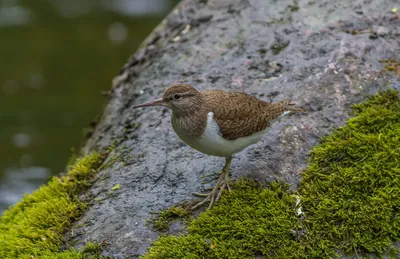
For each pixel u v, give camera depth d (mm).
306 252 9328
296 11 13500
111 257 9633
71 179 11672
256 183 10344
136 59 14094
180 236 9648
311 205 9812
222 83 12375
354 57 12258
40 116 20625
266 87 12039
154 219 10070
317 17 13258
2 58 23641
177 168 10938
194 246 9453
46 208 10969
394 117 11023
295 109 10562
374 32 12734
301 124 11164
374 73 11938
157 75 13141
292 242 9398
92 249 9805
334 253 9289
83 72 22984
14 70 22969
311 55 12477
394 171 10023
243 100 9977
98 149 12453
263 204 9875
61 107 20953
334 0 13562
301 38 12875
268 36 13133
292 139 10953
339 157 10469
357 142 10555
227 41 13320
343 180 10016
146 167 11094
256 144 11000
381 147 10422
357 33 12773
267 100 11695
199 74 12773
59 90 21828
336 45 12523
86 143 13602
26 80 22484
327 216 9625
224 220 9711
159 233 9844
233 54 12992
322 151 10570
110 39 25359
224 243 9430
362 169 10125
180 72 12977
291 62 12445
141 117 12344
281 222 9594
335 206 9703
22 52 24203
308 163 10555
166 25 14562
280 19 13430
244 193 10109
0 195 17219
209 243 9477
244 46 13086
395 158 10211
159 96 12617
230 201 10062
